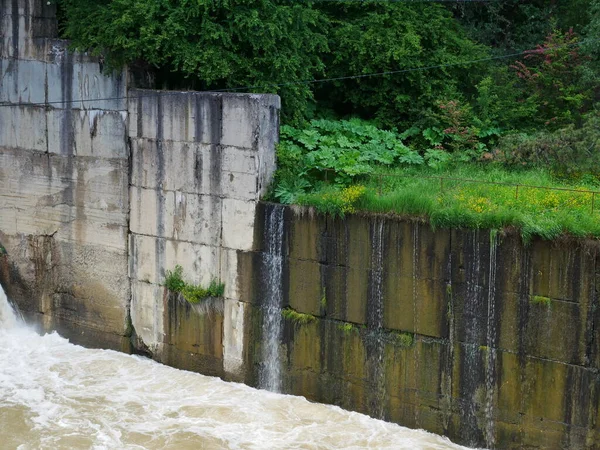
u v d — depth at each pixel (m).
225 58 21.20
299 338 19.12
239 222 19.78
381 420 18.19
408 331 17.61
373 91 24.78
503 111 24.33
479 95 24.75
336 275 18.44
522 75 25.00
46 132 22.98
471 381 16.95
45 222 23.41
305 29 22.45
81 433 17.81
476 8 27.58
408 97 24.34
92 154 22.14
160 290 21.36
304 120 22.61
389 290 17.73
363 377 18.33
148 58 20.97
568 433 15.98
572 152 20.62
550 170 20.81
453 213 16.67
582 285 15.52
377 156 21.73
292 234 18.95
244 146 19.50
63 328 23.42
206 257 20.44
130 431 17.88
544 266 15.86
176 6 21.16
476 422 16.98
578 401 15.80
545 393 16.14
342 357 18.56
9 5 23.11
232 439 17.52
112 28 20.83
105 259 22.31
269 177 19.75
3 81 23.61
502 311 16.42
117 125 21.55
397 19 24.48
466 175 20.83
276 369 19.59
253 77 21.66
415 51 23.95
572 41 24.36
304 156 20.78
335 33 24.27
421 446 17.09
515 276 16.20
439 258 17.02
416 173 21.12
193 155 20.34
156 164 21.02
